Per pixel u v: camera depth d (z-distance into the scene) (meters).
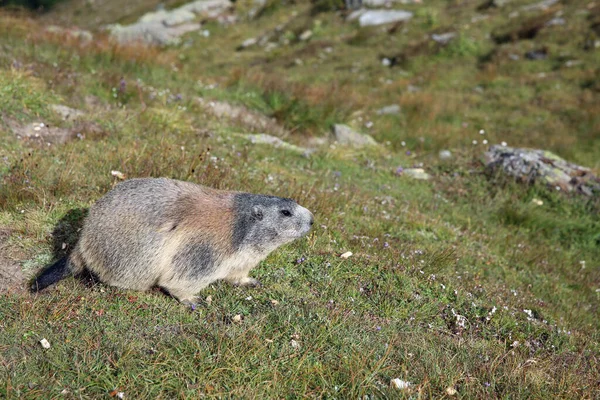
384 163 10.78
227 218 4.46
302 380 3.81
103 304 4.32
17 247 4.86
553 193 9.79
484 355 4.50
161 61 13.27
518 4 24.06
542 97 16.44
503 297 5.89
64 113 8.46
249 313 4.58
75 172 6.13
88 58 11.51
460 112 15.38
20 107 7.86
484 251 7.32
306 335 4.30
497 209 9.35
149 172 6.47
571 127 14.59
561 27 20.56
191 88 12.15
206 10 31.64
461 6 25.45
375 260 5.80
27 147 6.78
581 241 8.74
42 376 3.52
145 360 3.78
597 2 22.05
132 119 8.73
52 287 4.46
